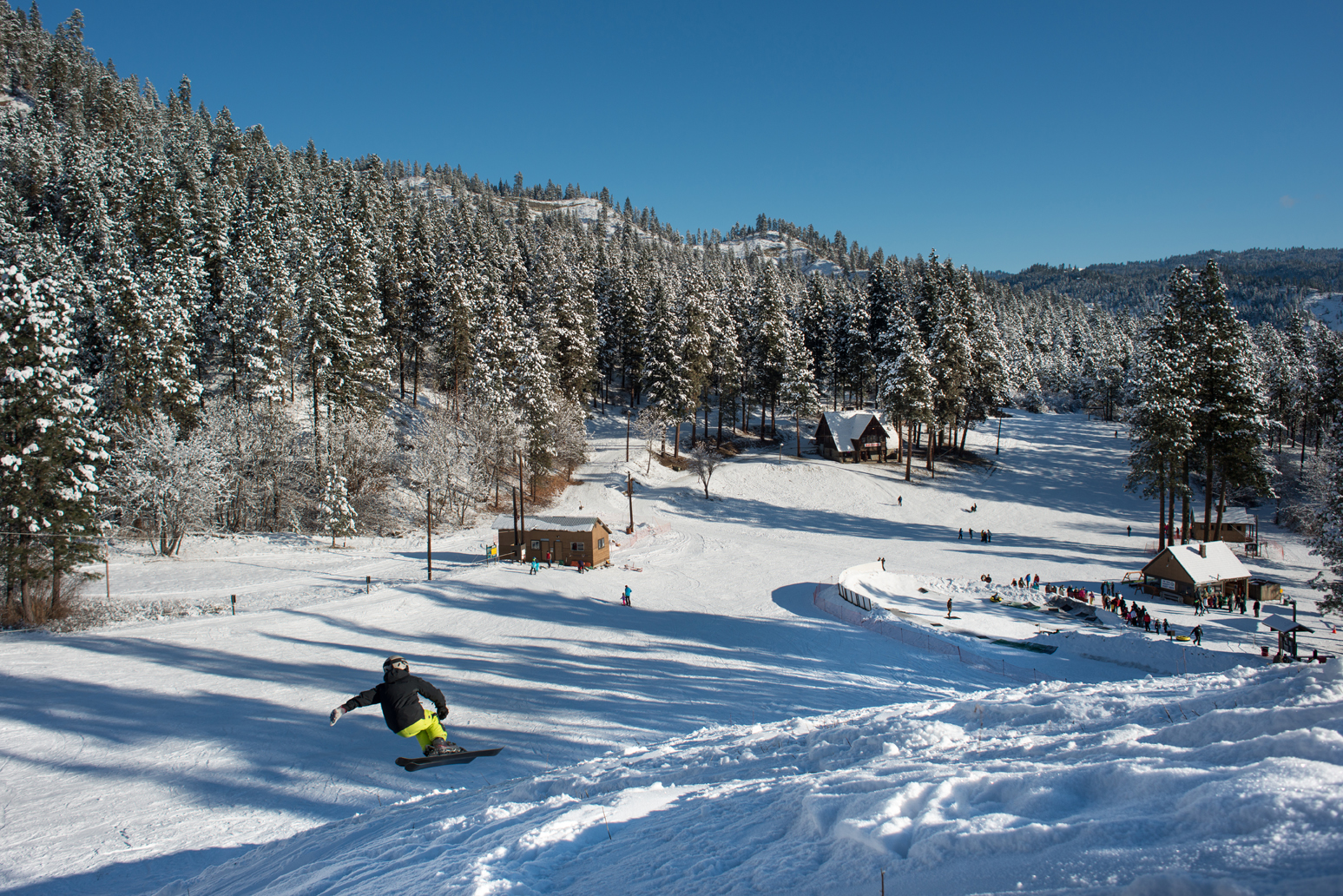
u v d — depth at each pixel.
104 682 23.47
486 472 60.66
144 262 55.66
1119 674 26.44
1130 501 67.31
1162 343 48.72
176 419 46.97
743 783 5.29
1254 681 6.97
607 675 25.52
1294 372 77.81
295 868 6.06
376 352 60.62
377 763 17.59
